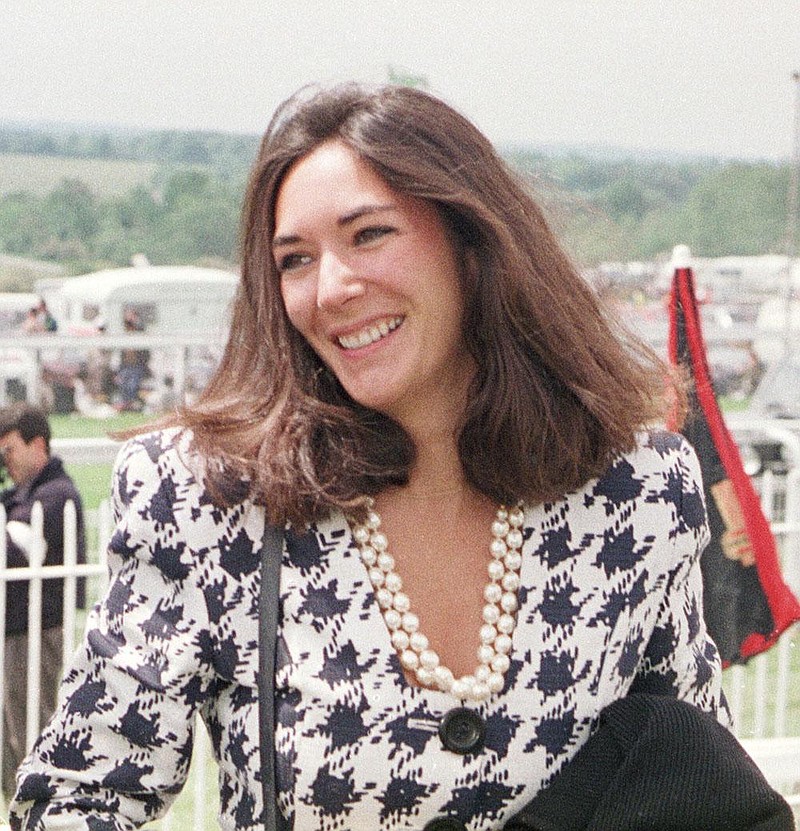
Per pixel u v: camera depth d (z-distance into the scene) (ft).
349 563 6.11
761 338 64.59
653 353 6.97
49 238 119.85
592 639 6.28
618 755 6.08
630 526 6.50
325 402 6.31
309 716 5.90
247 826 6.01
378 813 5.93
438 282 6.14
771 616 13.57
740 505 13.44
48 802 6.10
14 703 17.31
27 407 19.19
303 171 6.05
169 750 6.03
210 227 113.09
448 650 6.18
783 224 98.12
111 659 6.03
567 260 6.61
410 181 5.99
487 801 6.02
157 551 6.07
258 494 6.05
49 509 18.47
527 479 6.29
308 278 6.07
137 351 58.08
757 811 6.05
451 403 6.34
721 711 6.78
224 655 6.01
